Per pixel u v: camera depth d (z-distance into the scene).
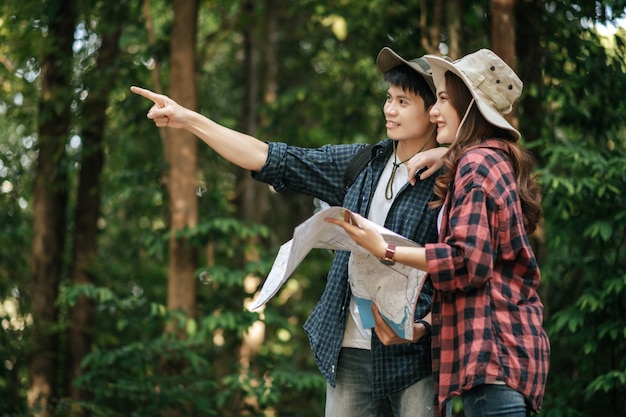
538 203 2.94
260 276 7.71
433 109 3.01
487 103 2.90
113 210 10.19
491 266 2.65
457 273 2.67
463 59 2.96
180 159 7.15
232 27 8.27
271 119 8.88
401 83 3.25
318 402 8.02
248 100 9.90
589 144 6.46
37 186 8.40
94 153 8.68
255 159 3.39
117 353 6.88
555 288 6.43
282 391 8.91
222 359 8.24
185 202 7.12
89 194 8.66
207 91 9.87
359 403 3.39
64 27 8.15
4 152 9.41
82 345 8.37
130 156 9.73
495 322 2.71
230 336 8.02
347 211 2.78
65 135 8.30
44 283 8.35
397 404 3.35
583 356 6.20
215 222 6.91
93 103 8.25
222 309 7.38
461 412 6.36
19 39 8.10
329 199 3.50
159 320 7.60
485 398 2.71
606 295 5.69
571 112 6.48
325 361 3.39
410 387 3.27
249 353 8.56
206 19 10.73
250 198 9.72
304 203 10.16
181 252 7.13
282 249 3.12
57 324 8.23
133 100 8.02
